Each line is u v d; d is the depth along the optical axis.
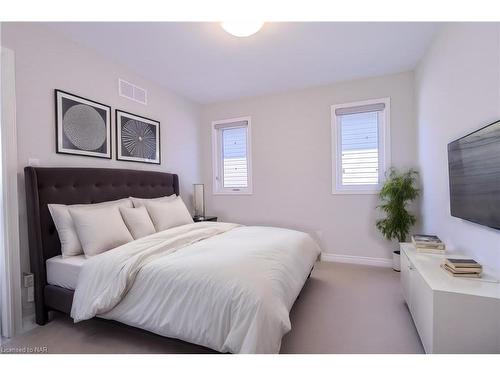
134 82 3.07
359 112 3.41
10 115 1.89
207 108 4.33
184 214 3.01
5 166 1.86
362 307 2.23
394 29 2.28
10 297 1.86
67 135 2.31
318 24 2.19
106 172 2.58
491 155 1.47
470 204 1.71
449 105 2.11
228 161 4.30
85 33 2.28
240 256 1.73
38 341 1.77
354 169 3.54
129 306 1.62
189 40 2.43
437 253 2.09
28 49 2.03
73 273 1.89
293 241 2.33
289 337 1.79
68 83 2.33
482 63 1.62
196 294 1.46
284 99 3.82
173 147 3.71
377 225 3.19
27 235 2.01
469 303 1.34
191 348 1.65
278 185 3.89
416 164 3.15
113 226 2.17
